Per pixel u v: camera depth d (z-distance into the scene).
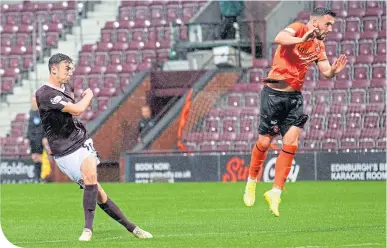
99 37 72.56
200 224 27.98
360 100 62.06
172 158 56.44
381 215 30.42
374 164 53.25
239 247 20.91
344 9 67.31
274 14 66.50
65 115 22.30
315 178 54.00
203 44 66.00
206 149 61.25
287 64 25.30
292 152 25.52
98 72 68.50
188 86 63.50
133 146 61.66
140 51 69.94
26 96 69.94
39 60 72.06
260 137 26.44
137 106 63.22
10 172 58.78
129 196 42.72
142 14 72.94
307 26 25.06
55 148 22.53
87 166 22.44
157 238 23.14
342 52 65.81
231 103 63.19
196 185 51.62
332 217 29.81
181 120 61.56
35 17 76.19
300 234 23.83
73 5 75.00
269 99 25.70
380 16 66.56
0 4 77.25
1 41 75.12
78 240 22.70
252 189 27.20
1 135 67.25
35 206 36.94
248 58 65.81
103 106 65.06
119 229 26.66
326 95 62.31
